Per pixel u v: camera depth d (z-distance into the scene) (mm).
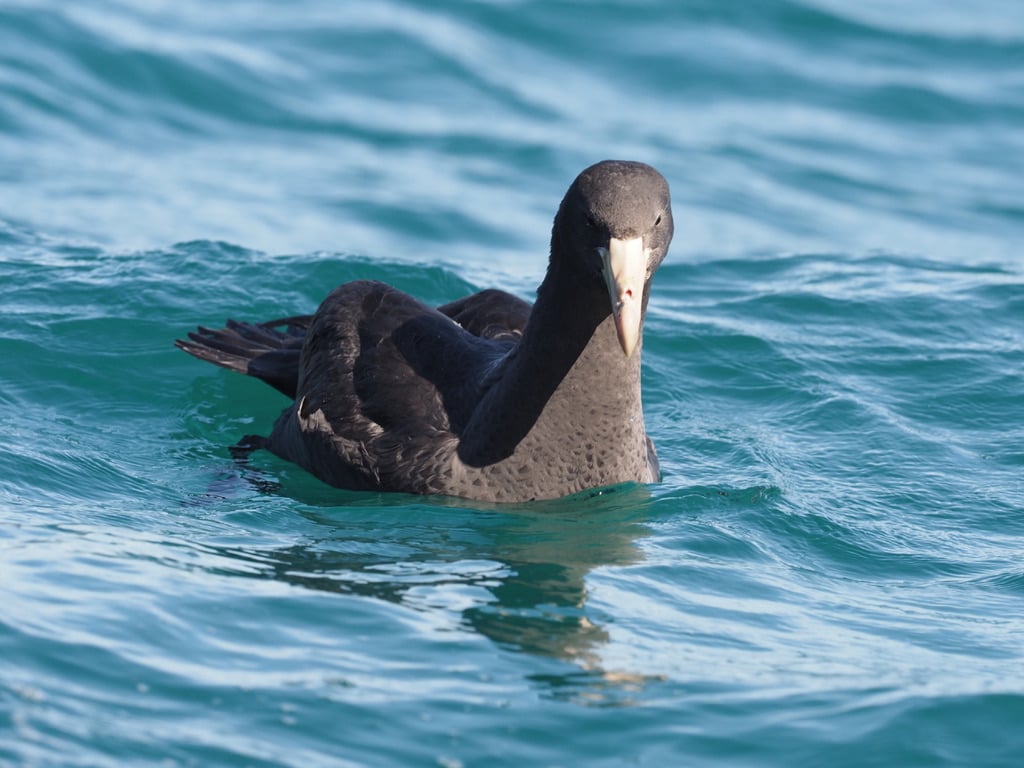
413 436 11602
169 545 9938
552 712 7754
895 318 16531
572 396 11148
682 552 10430
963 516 11617
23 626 8125
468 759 7277
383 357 12117
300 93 24453
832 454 12969
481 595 9359
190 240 18141
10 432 12414
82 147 21828
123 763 6926
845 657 8680
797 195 22859
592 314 10875
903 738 7598
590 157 23094
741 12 28281
